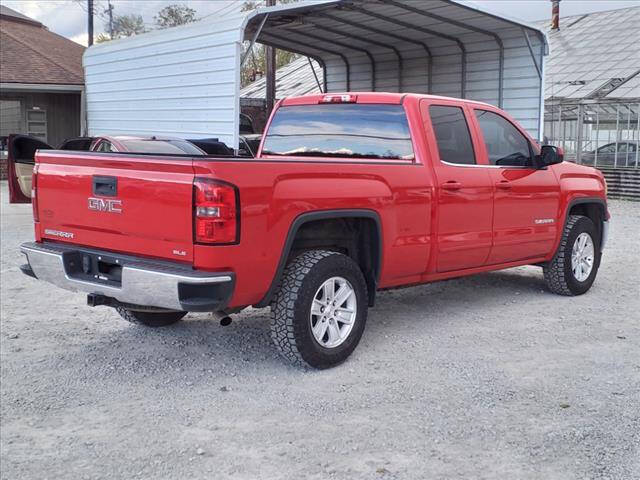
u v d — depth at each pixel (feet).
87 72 55.98
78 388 15.89
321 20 45.01
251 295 15.35
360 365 17.21
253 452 12.73
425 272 19.69
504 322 21.18
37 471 12.12
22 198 29.01
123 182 15.55
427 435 13.32
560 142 79.71
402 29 47.42
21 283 26.73
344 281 17.16
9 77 74.84
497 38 48.14
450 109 20.63
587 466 12.08
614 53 85.40
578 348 18.58
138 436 13.43
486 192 20.76
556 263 24.20
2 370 17.02
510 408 14.56
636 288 26.13
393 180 18.02
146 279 14.69
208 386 15.93
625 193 67.10
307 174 15.97
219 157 14.66
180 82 42.04
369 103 20.52
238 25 36.47
